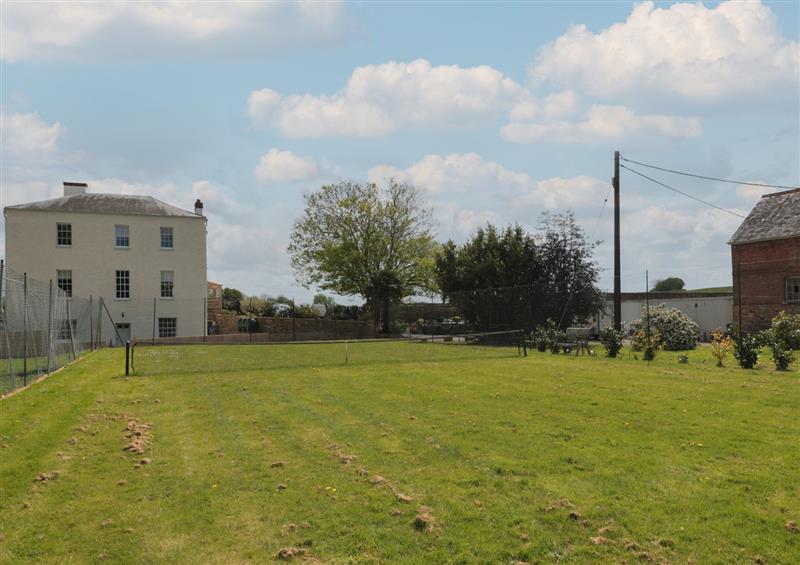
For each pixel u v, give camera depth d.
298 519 5.27
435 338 34.19
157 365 19.16
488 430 8.50
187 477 6.54
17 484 6.31
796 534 4.77
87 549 4.77
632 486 5.95
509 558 4.46
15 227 37.75
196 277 41.06
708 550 4.53
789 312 27.91
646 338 21.12
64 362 19.75
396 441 7.92
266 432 8.65
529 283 32.75
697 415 9.42
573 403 10.67
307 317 50.34
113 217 39.53
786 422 8.82
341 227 46.34
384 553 4.57
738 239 30.02
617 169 25.34
